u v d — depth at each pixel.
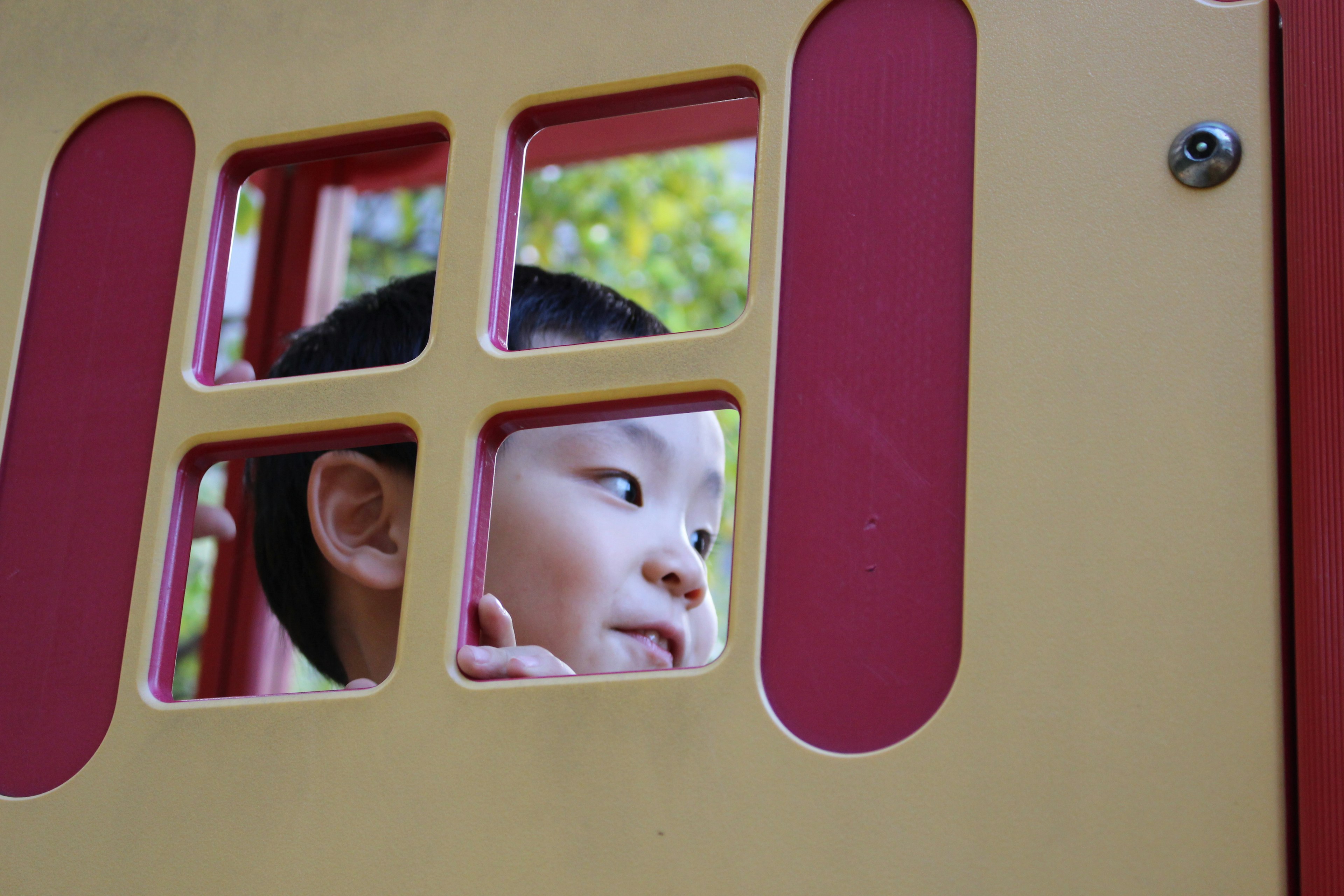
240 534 3.42
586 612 2.17
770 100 1.44
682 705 1.29
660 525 2.24
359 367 2.65
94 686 1.53
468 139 1.56
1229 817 1.12
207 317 1.64
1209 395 1.22
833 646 1.27
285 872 1.37
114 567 1.57
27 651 1.57
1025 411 1.26
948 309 1.33
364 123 1.62
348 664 2.50
